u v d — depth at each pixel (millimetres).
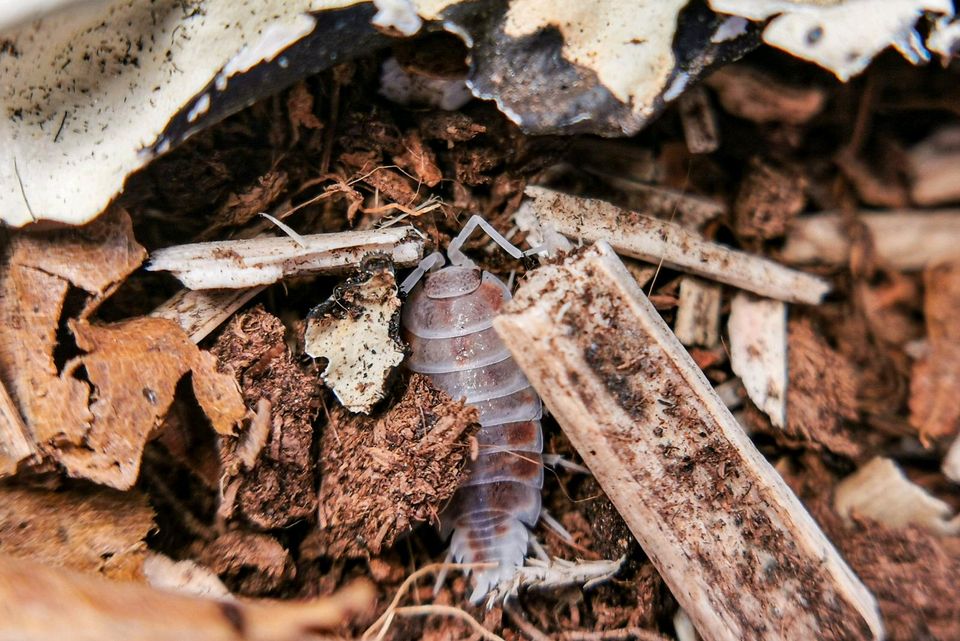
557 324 65
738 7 62
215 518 68
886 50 67
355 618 69
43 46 62
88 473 65
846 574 65
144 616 60
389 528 69
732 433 66
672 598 70
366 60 69
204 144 68
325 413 70
